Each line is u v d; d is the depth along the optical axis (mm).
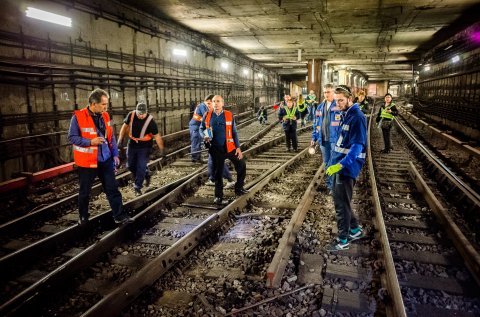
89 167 4973
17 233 5430
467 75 15875
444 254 4613
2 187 6566
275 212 6273
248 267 4242
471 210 6199
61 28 9352
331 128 5566
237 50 25016
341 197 4488
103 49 11156
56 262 4523
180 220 5840
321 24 15773
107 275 4152
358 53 26469
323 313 3357
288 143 12180
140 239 5125
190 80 17484
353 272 4070
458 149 13227
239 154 6488
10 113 8016
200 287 3898
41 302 3590
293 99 11844
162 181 8445
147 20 13656
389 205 6551
